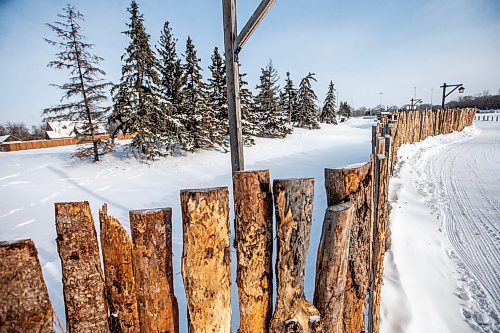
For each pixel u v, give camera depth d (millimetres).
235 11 3668
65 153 16812
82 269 1412
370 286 2109
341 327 1675
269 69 25953
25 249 1222
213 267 1456
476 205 5887
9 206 8188
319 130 30844
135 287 1499
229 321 1572
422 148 12758
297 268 1550
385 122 7242
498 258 3924
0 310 1186
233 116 3865
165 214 1498
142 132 14125
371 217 1952
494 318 2848
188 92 17141
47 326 1294
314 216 4520
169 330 1528
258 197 1583
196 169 13039
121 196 8727
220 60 20344
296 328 1515
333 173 1672
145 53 14297
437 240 4242
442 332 2594
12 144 24578
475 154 12234
